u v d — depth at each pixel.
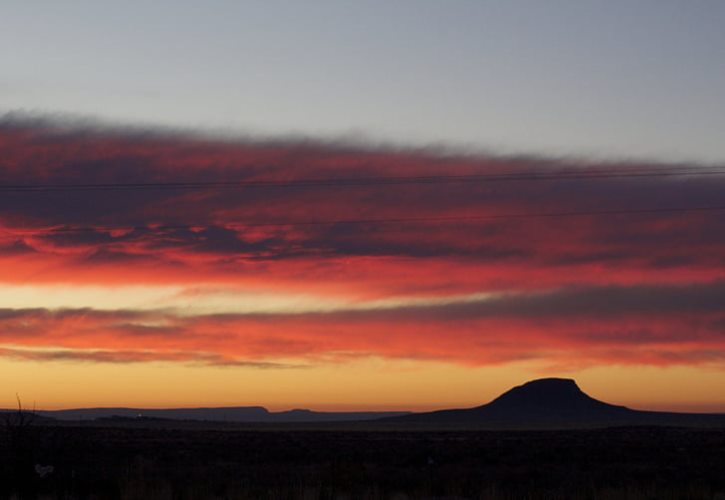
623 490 42.41
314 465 68.00
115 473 48.44
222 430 185.00
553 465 70.00
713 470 62.88
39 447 46.00
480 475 56.53
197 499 39.16
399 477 52.06
